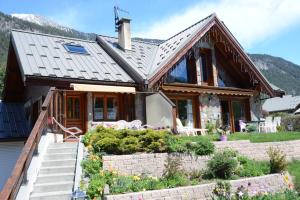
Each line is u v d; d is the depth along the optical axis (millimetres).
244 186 14672
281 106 72062
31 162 12438
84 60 23453
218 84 28891
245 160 17266
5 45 112625
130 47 26797
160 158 15508
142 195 12273
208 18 26422
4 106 28031
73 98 21734
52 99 18016
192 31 26234
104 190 12008
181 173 15219
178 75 26344
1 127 24594
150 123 22469
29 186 11797
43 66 20328
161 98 21594
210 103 26531
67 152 15055
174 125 20281
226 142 18266
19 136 23297
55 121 17875
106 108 22453
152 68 23828
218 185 13977
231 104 28438
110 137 15609
